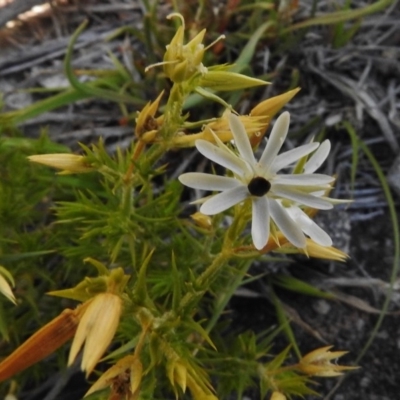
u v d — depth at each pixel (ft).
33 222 0.28
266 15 0.34
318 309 0.28
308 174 0.15
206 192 0.29
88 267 0.25
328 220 0.28
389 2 0.31
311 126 0.31
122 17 0.37
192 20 0.31
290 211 0.16
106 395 0.19
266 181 0.15
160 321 0.17
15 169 0.26
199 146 0.15
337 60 0.33
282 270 0.28
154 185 0.30
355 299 0.28
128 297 0.16
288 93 0.17
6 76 0.35
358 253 0.30
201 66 0.16
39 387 0.26
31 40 0.37
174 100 0.17
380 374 0.27
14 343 0.25
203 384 0.17
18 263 0.24
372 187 0.31
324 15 0.32
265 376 0.21
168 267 0.23
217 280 0.24
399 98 0.33
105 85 0.33
